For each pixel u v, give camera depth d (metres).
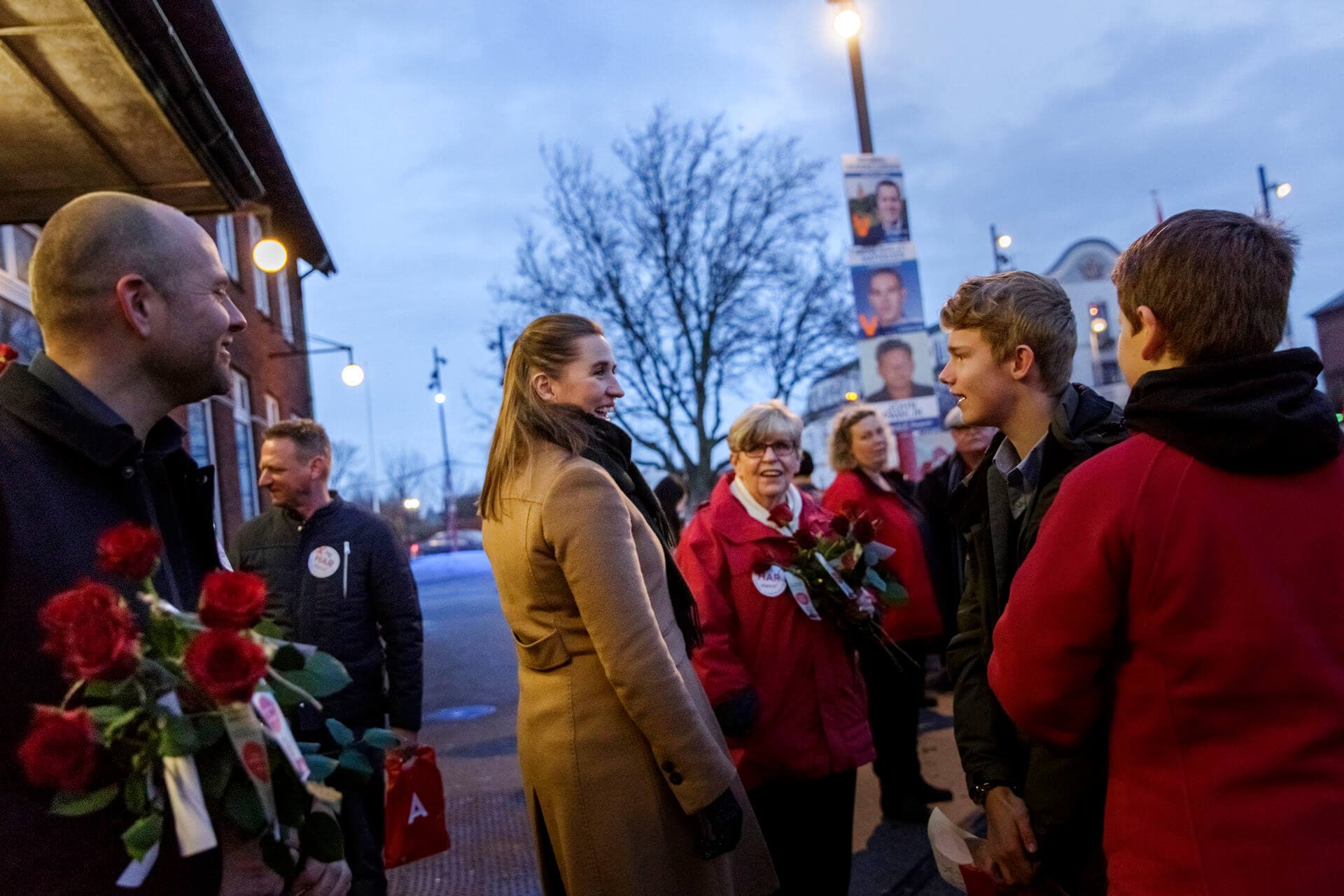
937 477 5.81
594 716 2.07
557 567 2.10
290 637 3.30
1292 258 1.46
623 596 1.99
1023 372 1.99
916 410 10.11
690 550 3.00
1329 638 1.31
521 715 2.21
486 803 5.21
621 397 2.45
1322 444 1.35
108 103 3.49
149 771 1.22
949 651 2.17
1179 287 1.44
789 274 25.16
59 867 1.24
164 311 1.50
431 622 15.12
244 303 13.70
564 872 2.10
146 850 1.21
